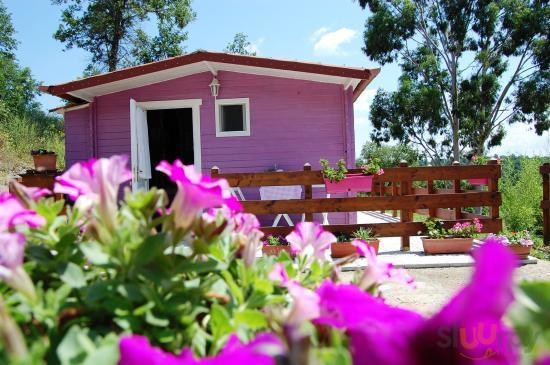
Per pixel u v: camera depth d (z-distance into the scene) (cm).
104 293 82
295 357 59
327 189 669
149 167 905
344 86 859
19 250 80
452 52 2569
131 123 833
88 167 97
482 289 42
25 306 81
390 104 2669
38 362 58
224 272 98
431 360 52
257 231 119
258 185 668
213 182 95
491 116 2589
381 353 54
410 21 2525
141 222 95
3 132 1794
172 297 88
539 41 2433
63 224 104
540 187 1150
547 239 831
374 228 671
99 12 2417
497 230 675
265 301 98
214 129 871
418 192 1068
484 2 2427
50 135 2086
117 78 799
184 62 796
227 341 81
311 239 131
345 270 543
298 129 862
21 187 100
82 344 64
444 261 589
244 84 870
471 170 684
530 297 59
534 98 2488
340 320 68
